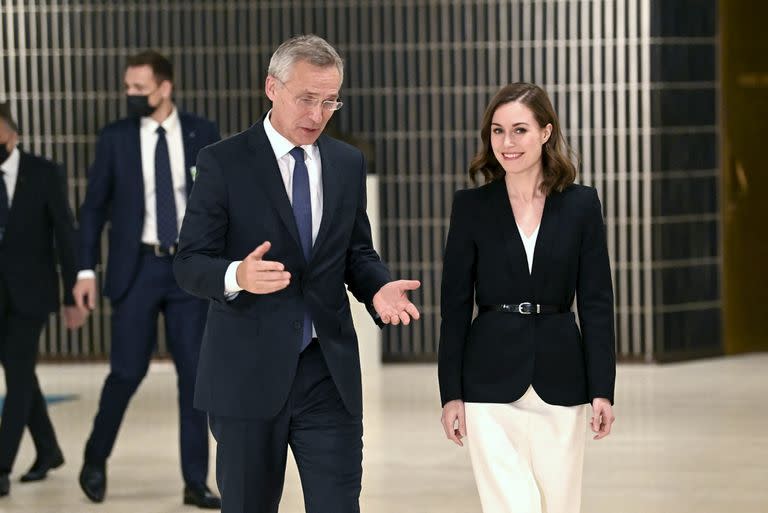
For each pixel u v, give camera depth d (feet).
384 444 68.80
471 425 36.52
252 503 33.76
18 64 103.30
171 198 54.95
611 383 36.17
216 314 33.86
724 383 89.15
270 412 33.14
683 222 99.25
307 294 33.50
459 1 100.58
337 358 33.65
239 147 33.76
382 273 34.60
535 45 99.55
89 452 56.24
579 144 99.04
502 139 35.78
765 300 105.19
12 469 61.46
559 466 36.35
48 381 94.53
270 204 33.42
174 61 102.83
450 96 101.04
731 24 101.24
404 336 102.22
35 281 59.00
